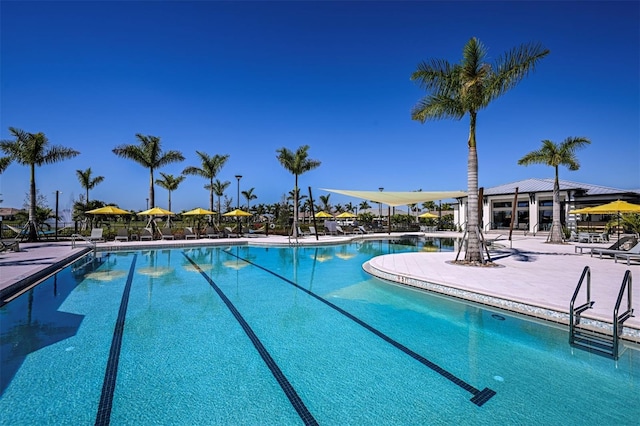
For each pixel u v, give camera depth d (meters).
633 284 6.91
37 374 3.54
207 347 4.32
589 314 4.74
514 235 25.88
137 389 3.25
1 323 5.22
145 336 4.70
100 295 7.07
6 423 2.70
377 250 16.22
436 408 2.93
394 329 5.03
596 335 4.59
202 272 9.96
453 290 6.84
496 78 9.20
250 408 2.93
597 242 18.86
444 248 17.36
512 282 7.21
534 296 5.88
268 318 5.57
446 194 16.33
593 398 3.09
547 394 3.16
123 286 7.96
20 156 17.00
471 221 10.05
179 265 11.27
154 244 16.09
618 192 24.47
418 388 3.28
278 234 24.81
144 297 6.93
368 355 4.09
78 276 9.23
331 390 3.26
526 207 29.33
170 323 5.29
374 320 5.45
